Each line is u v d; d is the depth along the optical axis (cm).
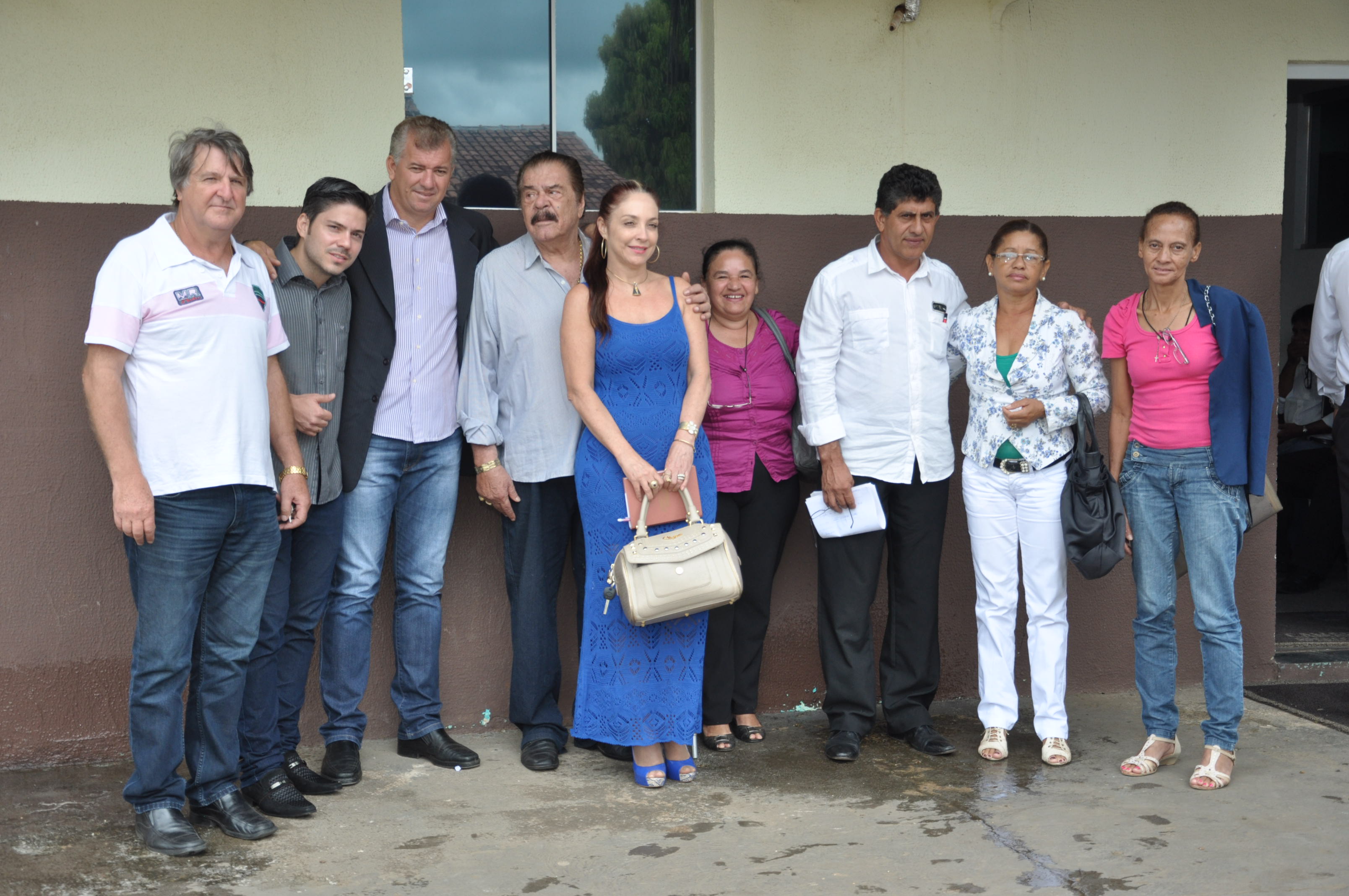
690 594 339
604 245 364
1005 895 290
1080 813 343
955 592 459
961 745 408
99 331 292
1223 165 469
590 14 438
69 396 385
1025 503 387
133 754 317
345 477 364
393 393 373
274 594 346
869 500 388
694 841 325
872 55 443
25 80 378
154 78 389
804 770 384
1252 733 417
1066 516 375
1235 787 363
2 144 378
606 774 382
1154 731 382
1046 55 455
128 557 328
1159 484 369
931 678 410
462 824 338
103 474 388
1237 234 469
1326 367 441
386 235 371
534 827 336
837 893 291
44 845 322
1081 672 470
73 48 381
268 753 349
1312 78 479
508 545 392
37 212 379
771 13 434
